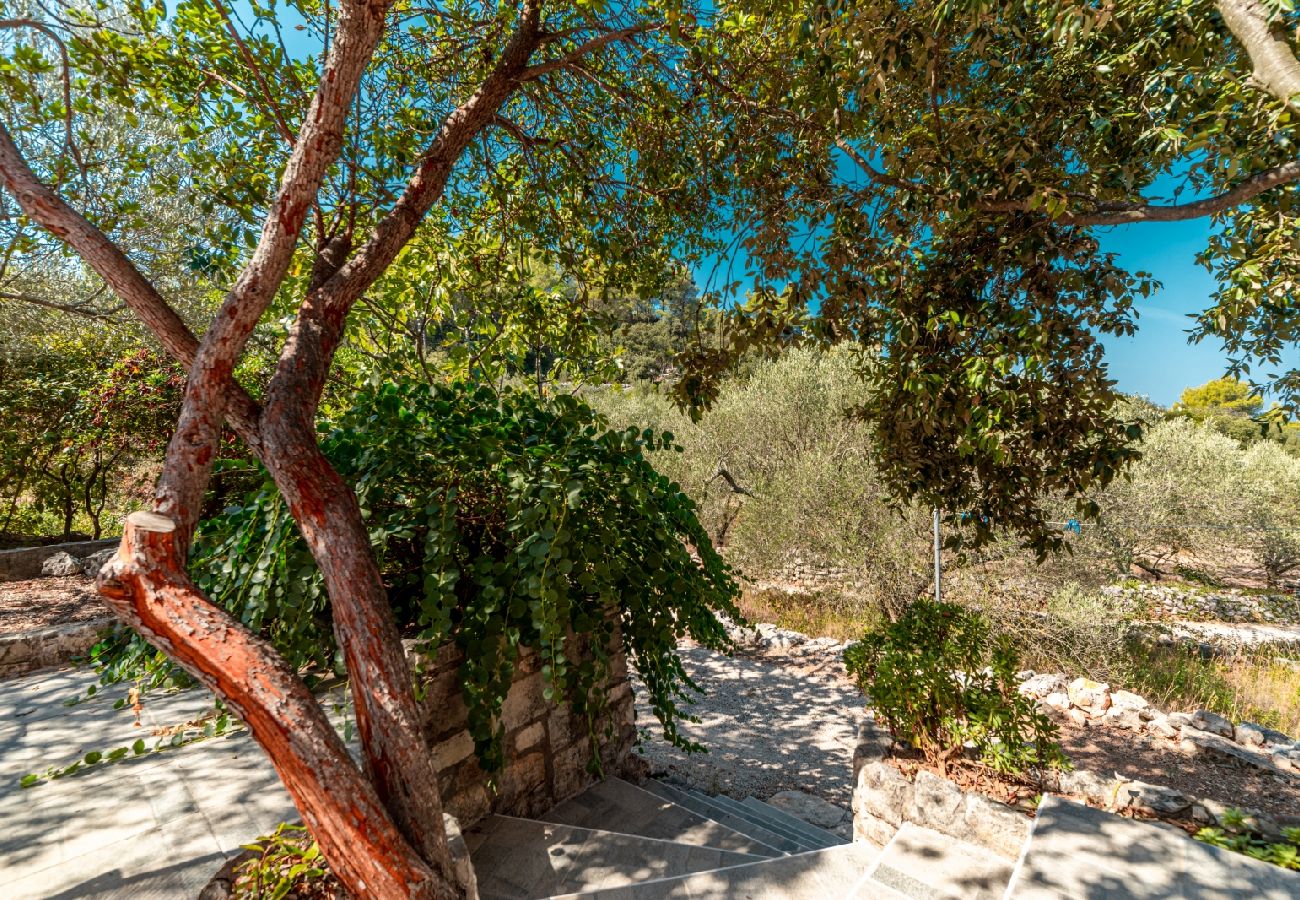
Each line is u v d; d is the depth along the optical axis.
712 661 8.15
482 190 5.49
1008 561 8.95
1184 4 2.44
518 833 3.38
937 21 2.59
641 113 4.99
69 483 9.29
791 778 5.38
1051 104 3.23
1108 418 3.57
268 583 3.07
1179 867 2.54
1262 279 2.55
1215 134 2.49
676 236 5.59
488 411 3.84
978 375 2.95
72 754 3.49
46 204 2.40
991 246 3.49
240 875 2.14
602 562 3.52
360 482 3.29
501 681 3.27
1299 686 8.07
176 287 6.57
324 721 1.85
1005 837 3.13
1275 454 14.43
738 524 12.12
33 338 7.35
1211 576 15.29
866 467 10.28
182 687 3.71
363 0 2.47
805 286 3.61
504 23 4.27
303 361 2.67
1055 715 6.18
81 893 2.31
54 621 6.08
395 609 3.72
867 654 4.55
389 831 1.83
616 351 6.20
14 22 3.06
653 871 3.13
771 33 3.99
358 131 3.68
